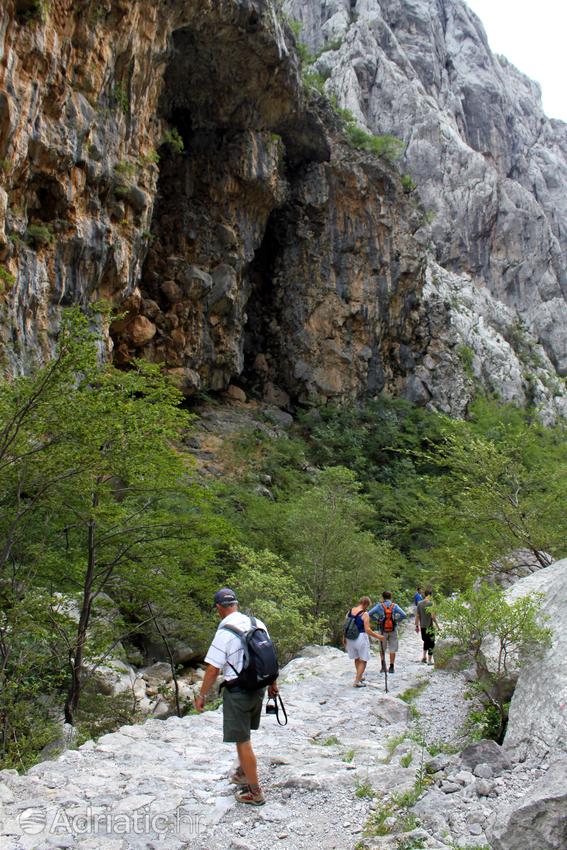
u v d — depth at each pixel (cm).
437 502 1684
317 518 1973
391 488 3316
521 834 400
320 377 3872
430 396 4328
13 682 939
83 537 1209
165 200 3200
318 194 3866
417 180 6800
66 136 1661
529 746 535
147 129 2242
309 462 3412
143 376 1089
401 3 7819
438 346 4494
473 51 8194
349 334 3972
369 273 4022
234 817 483
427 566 2409
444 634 691
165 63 2247
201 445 3077
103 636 1152
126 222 2072
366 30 7219
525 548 1395
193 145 3159
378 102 7000
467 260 6738
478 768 523
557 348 6738
